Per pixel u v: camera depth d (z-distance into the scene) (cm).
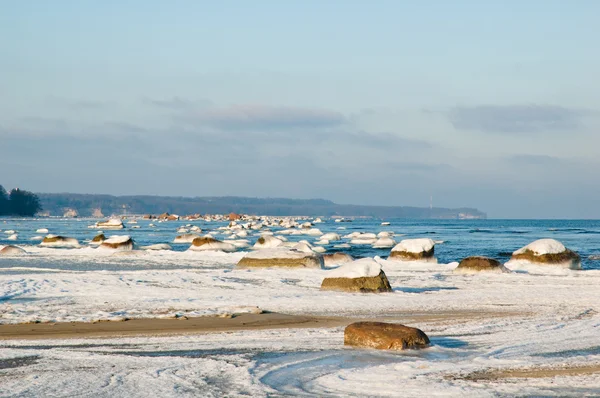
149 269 4209
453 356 1592
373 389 1279
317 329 1964
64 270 4100
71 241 7075
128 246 5834
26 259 4969
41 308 2347
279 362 1510
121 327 1958
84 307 2380
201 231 12312
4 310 2292
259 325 2017
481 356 1582
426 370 1434
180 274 3575
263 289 2975
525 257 4241
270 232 12069
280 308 2423
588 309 2489
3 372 1398
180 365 1470
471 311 2419
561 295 2895
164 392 1240
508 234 12575
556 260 4169
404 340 1667
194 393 1234
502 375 1388
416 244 4638
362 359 1549
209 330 1925
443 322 2150
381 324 1744
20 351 1617
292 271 3784
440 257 5925
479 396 1223
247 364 1486
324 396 1227
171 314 2178
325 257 4547
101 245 5831
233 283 3198
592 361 1526
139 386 1281
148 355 1584
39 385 1286
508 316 2302
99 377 1352
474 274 3797
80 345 1698
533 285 3297
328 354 1602
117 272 3688
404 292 2928
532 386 1294
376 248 7006
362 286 2902
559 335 1886
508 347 1702
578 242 9244
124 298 2623
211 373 1397
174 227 15662
